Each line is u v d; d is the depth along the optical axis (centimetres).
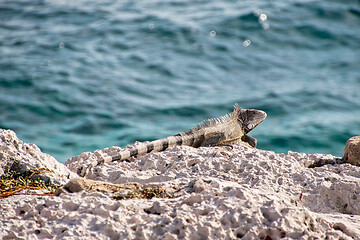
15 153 2489
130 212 1716
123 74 8875
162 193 1989
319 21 11306
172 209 1706
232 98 7875
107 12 12275
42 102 7550
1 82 8225
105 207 1738
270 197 1816
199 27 11075
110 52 9925
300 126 6781
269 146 6294
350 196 2327
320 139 6391
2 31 10925
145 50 10044
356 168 2597
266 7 12069
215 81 8725
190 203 1766
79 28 11156
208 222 1598
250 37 10675
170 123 7031
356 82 8450
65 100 7681
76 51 9875
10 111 7225
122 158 2725
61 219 1680
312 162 2783
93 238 1575
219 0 13125
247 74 9038
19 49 9838
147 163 2666
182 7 12669
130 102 7731
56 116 7188
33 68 8838
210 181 2019
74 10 12356
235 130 3509
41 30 10975
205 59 9694
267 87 8325
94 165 2517
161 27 11112
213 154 2723
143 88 8312
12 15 12031
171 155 2725
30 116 7112
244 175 2414
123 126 6888
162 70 9131
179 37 10644
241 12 11800
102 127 6844
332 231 1706
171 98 7950
